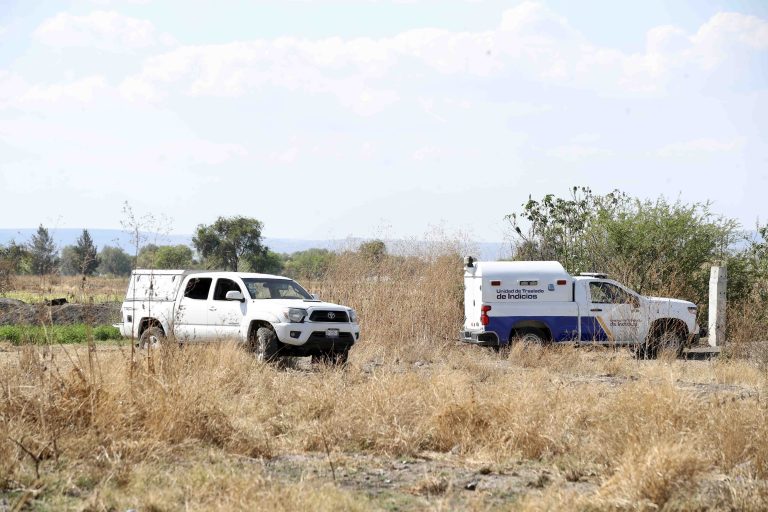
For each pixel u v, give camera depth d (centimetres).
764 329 3209
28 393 1515
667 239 3922
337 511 1124
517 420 1563
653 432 1414
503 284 3328
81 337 3591
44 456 1332
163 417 1477
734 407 1587
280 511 1086
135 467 1280
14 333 3344
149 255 1848
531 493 1242
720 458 1410
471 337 3384
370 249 3944
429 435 1591
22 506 1107
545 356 2941
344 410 1667
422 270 3881
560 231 4216
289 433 1628
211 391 1697
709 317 3703
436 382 1919
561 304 3319
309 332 2716
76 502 1134
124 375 1661
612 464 1377
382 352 3241
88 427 1431
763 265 3975
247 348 2700
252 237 8656
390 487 1291
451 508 1165
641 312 3312
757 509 1159
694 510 1152
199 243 8494
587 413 1703
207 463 1350
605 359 2942
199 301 2902
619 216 4053
